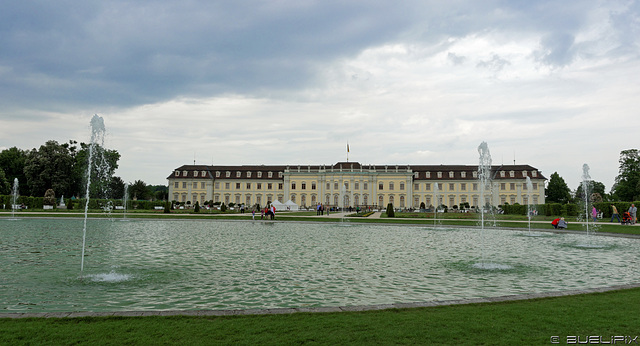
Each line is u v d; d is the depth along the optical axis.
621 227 34.56
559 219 34.97
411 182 109.31
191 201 114.69
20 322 7.60
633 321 7.73
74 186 91.50
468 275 14.02
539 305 8.92
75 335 6.86
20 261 16.45
